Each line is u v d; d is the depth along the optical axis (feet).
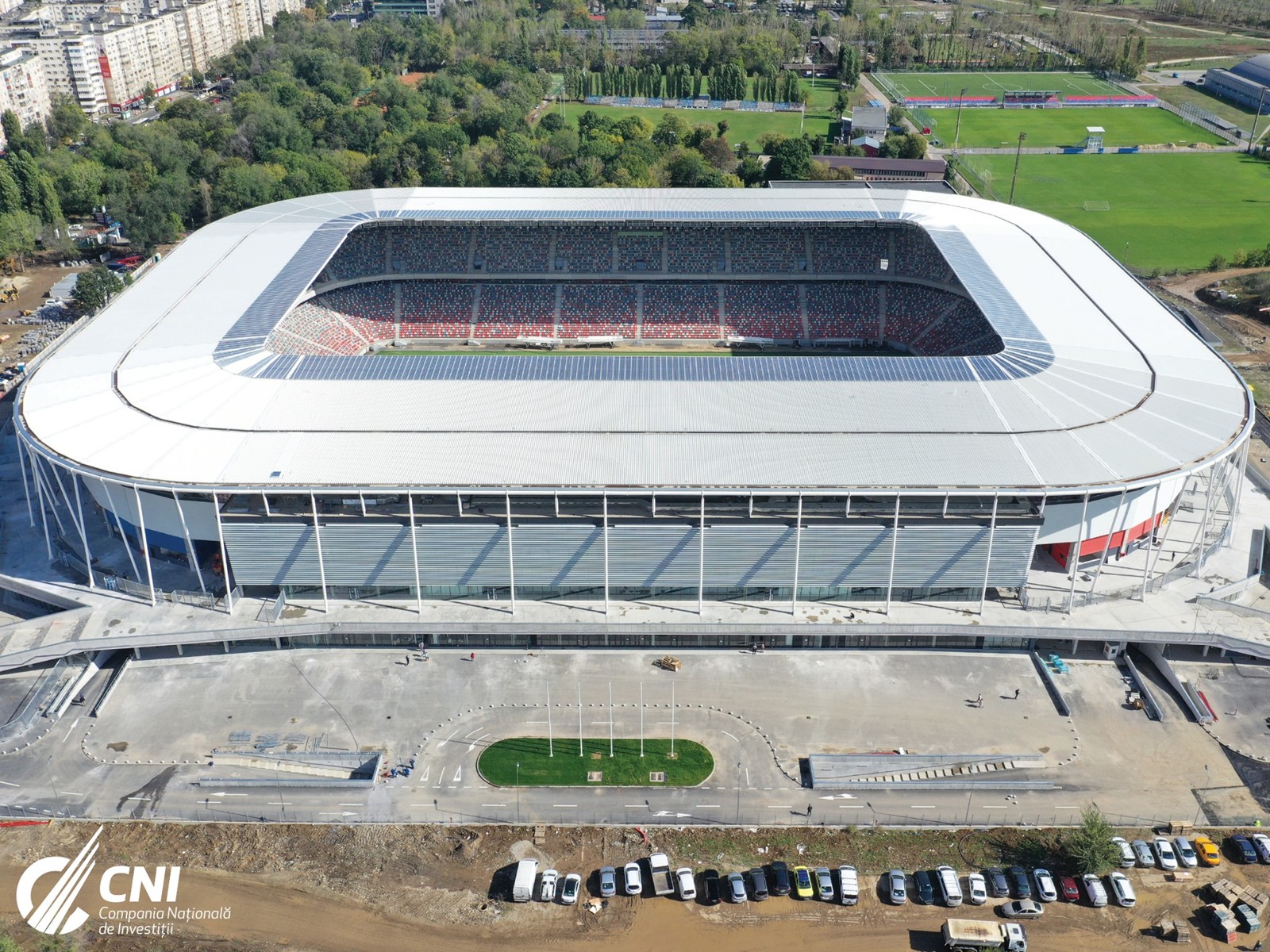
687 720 435.12
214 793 400.88
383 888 363.97
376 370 541.34
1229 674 459.32
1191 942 343.67
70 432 492.95
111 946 342.23
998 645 474.90
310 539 465.47
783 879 361.92
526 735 426.92
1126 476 463.42
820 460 472.44
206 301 620.49
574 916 353.51
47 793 399.44
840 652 473.67
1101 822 369.50
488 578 480.64
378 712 439.22
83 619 469.57
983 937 339.16
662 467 468.34
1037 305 616.80
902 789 404.16
